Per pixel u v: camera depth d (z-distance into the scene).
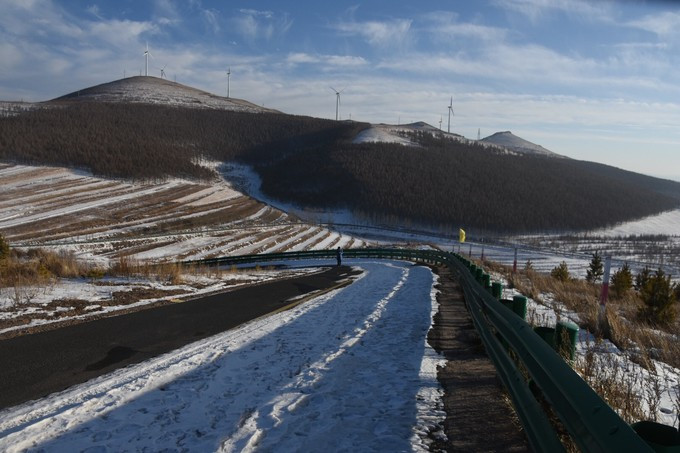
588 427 2.22
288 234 81.50
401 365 6.46
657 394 4.49
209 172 165.25
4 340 7.90
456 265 19.00
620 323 8.83
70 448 3.98
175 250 59.59
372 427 4.37
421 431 4.24
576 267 76.62
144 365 6.59
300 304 12.93
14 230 65.06
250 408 4.89
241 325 9.70
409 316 10.71
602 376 4.94
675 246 135.75
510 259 84.62
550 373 3.00
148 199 97.00
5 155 114.69
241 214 98.31
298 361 6.76
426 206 147.25
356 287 18.09
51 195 88.88
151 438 4.17
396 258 41.59
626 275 26.20
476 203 156.00
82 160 121.25
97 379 5.97
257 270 31.67
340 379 5.86
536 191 182.62
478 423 4.38
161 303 12.39
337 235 90.50
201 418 4.62
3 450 3.95
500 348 5.04
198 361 6.76
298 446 4.00
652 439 2.09
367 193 156.75
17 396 5.36
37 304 10.87
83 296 12.32
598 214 173.88
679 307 15.25
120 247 58.19
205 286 16.81
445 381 5.68
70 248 53.50
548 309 11.66
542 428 3.03
